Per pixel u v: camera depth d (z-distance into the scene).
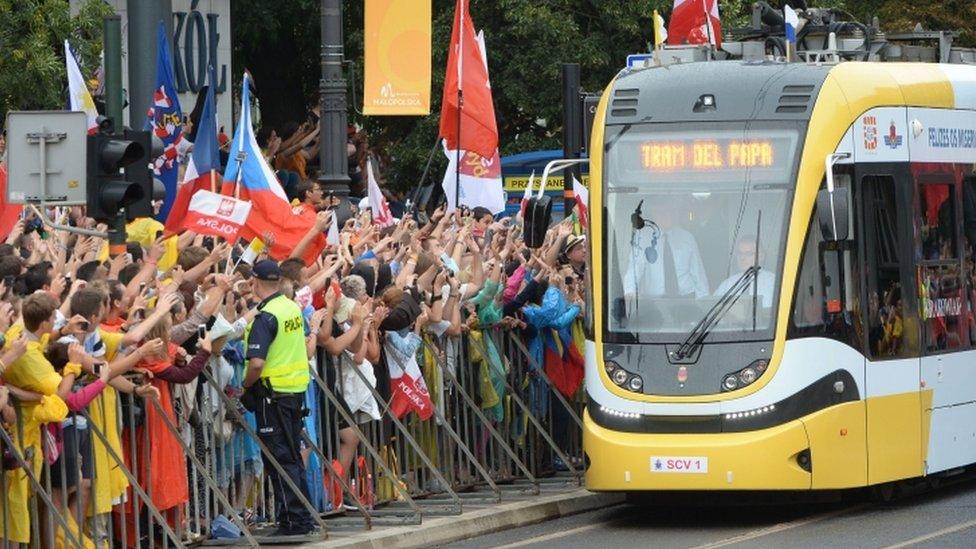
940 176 34.34
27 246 29.45
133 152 26.88
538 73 61.19
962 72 36.22
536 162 65.12
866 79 32.53
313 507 28.64
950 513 31.77
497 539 30.11
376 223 36.28
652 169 31.38
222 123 54.00
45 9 42.81
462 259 34.97
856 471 30.92
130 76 38.66
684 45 34.66
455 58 37.38
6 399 22.72
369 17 37.47
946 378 33.88
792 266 30.45
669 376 30.28
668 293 30.77
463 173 37.81
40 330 23.42
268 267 28.11
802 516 31.84
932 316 33.62
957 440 34.19
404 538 29.12
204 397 27.98
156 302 26.39
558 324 35.59
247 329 28.77
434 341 33.03
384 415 32.00
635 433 30.33
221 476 28.34
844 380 30.83
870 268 31.83
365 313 30.53
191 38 51.50
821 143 31.02
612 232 31.38
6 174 26.45
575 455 37.34
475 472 34.56
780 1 64.81
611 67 62.34
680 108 31.59
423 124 61.84
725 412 29.97
